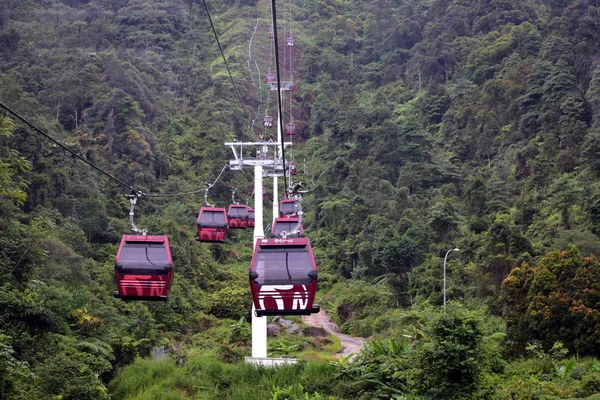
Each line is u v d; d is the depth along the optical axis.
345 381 28.28
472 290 45.34
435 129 87.00
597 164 57.12
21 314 27.03
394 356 28.23
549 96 70.50
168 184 69.75
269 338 46.41
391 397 25.61
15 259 30.58
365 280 60.66
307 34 130.25
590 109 68.38
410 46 115.25
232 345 42.62
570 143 62.72
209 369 31.36
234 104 93.56
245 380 30.41
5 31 84.88
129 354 34.72
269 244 18.05
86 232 51.31
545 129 68.38
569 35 84.69
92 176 58.72
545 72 74.06
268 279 17.59
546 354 31.22
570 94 69.06
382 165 77.75
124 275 18.77
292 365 30.81
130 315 40.81
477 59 92.62
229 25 131.00
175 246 53.91
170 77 95.88
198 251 59.31
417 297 50.25
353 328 52.72
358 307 55.50
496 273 43.66
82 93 72.56
